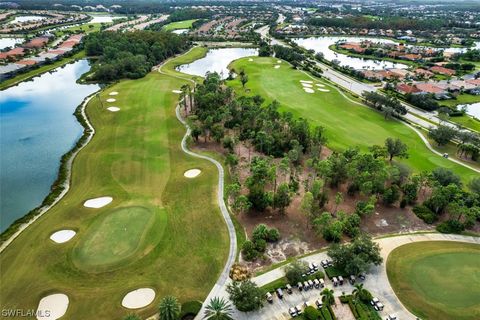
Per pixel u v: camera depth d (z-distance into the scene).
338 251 47.22
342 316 40.69
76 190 65.75
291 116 89.31
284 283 44.69
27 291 43.56
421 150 86.69
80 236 53.03
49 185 69.19
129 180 68.69
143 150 80.81
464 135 86.50
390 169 65.88
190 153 80.06
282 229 55.44
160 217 57.69
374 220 59.00
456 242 54.22
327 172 64.88
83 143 84.69
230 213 58.91
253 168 64.06
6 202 63.94
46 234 53.59
